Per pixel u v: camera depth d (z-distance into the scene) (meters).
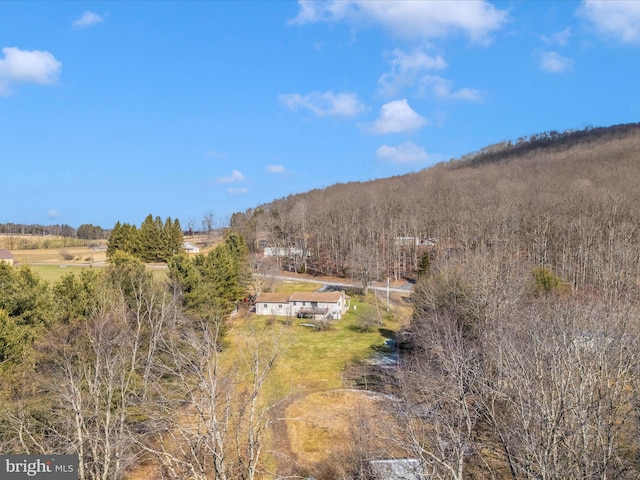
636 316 28.98
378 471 18.86
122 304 29.00
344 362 42.53
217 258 51.47
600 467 14.96
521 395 15.80
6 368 21.42
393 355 44.09
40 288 29.58
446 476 16.22
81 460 16.50
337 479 21.97
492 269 38.19
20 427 17.72
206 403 18.47
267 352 36.38
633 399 19.31
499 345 20.52
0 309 23.23
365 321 56.09
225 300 48.28
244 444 22.11
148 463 22.59
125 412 19.20
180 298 34.84
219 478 14.35
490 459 20.64
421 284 42.75
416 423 21.61
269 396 33.84
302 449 26.22
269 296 63.88
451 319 31.31
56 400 20.00
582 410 15.53
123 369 20.22
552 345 19.55
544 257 63.47
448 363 22.42
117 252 42.34
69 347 23.33
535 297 39.50
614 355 22.17
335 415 30.55
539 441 14.77
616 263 51.03
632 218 65.25
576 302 32.59
